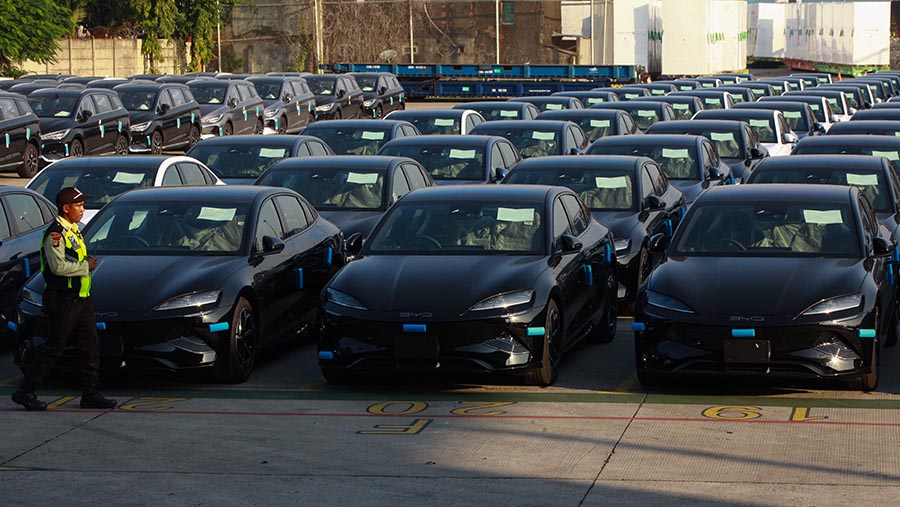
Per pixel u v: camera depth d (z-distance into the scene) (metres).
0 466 11.03
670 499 9.91
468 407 13.40
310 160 21.50
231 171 24.61
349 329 13.94
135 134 42.53
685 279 14.09
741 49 99.38
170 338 13.98
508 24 74.50
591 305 16.31
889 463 10.91
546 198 15.95
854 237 14.89
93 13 83.38
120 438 12.02
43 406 13.21
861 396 13.76
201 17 81.00
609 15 73.06
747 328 13.29
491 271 14.34
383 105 61.53
